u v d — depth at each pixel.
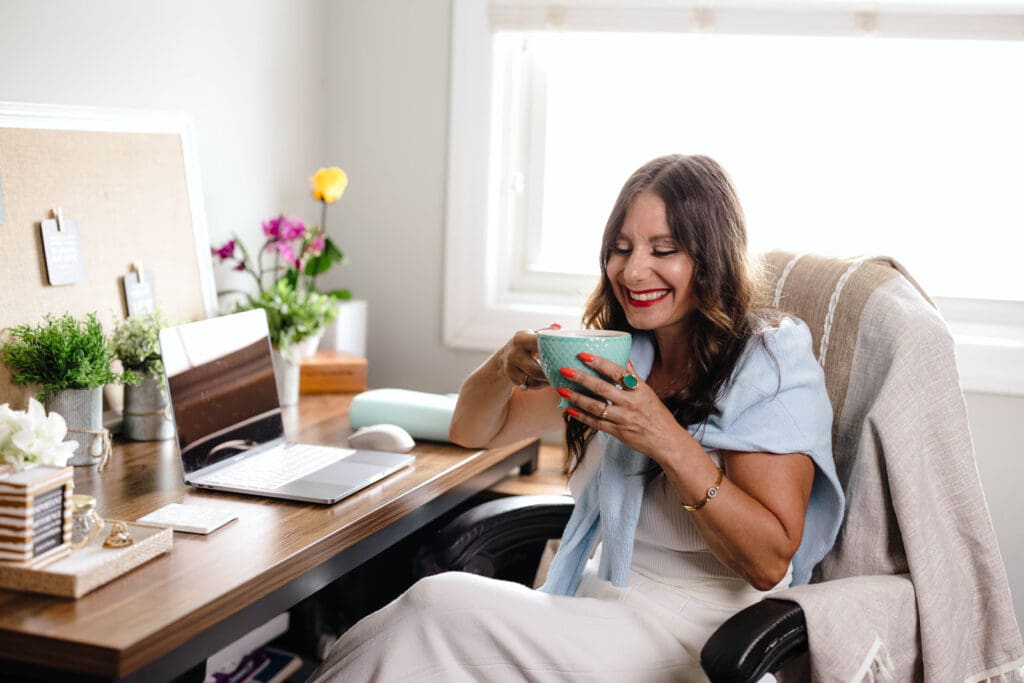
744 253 1.50
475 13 2.46
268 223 2.30
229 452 1.73
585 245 2.58
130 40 2.01
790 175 2.44
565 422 1.63
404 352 2.66
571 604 1.46
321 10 2.60
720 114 2.46
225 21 2.28
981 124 2.33
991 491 2.27
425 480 1.70
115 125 1.96
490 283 2.56
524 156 2.58
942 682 1.47
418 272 2.62
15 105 1.74
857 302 1.60
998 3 2.19
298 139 2.57
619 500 1.52
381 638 1.43
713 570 1.51
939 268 2.38
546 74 2.54
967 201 2.36
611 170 2.54
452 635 1.40
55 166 1.82
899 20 2.23
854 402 1.57
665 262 1.47
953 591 1.51
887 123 2.38
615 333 1.37
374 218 2.64
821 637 1.33
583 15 2.39
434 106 2.55
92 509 1.30
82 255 1.87
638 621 1.46
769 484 1.41
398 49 2.56
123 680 1.07
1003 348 2.22
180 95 2.16
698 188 1.47
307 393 2.33
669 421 1.34
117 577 1.24
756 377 1.45
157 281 2.05
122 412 1.91
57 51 1.85
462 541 1.68
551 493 2.10
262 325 1.89
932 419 1.52
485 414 1.69
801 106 2.41
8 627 1.09
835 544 1.55
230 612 1.22
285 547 1.36
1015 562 2.27
